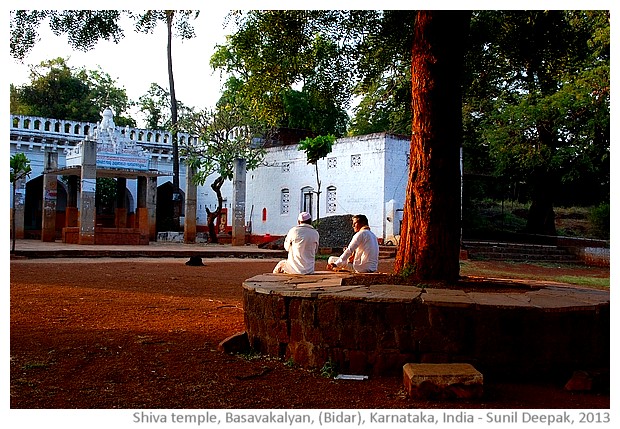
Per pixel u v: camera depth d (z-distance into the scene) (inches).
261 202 1157.1
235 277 516.1
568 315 197.9
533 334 195.9
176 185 1187.9
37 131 1081.4
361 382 194.4
